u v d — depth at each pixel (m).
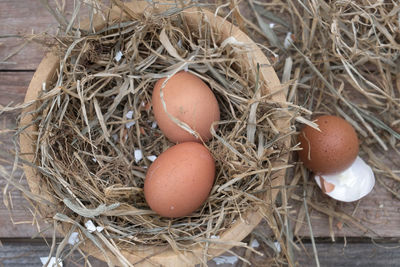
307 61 0.60
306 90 0.62
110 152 0.58
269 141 0.56
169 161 0.54
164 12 0.54
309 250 0.62
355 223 0.61
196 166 0.53
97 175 0.56
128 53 0.56
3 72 0.61
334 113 0.62
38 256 0.61
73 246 0.55
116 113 0.59
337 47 0.59
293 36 0.62
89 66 0.57
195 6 0.54
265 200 0.55
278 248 0.61
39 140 0.54
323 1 0.60
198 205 0.54
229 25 0.54
